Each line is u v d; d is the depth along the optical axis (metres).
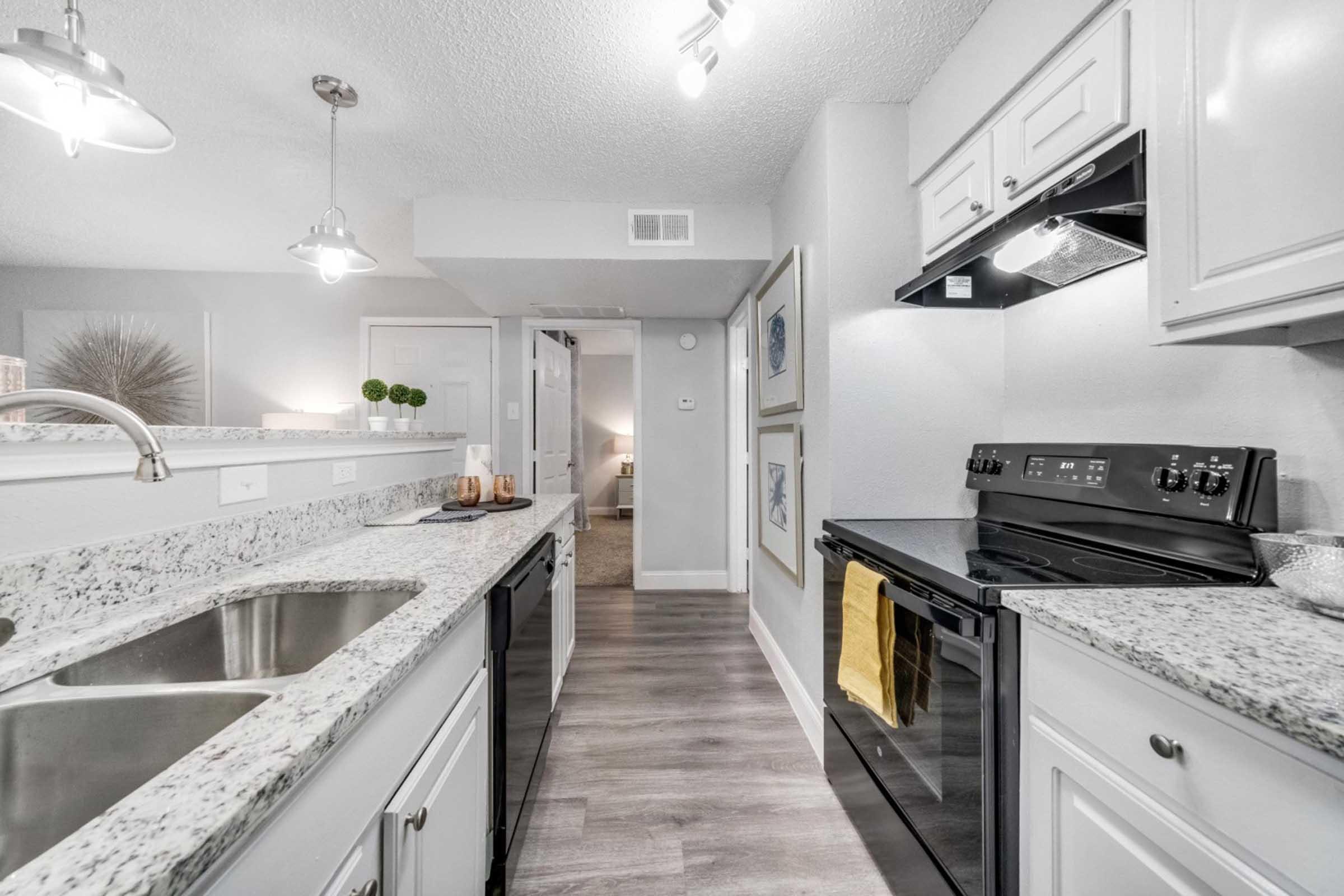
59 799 0.65
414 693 0.77
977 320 1.75
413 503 2.18
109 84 1.03
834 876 1.32
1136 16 1.03
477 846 1.05
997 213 1.40
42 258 3.40
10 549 0.77
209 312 3.71
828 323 1.74
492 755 1.17
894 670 1.22
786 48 1.53
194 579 1.06
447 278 2.81
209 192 2.45
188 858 0.35
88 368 3.56
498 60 1.58
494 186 2.36
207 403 3.69
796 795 1.62
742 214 2.52
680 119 1.86
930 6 1.38
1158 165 0.91
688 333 3.84
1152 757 0.65
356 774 0.61
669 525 3.86
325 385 3.78
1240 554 0.97
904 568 1.19
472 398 3.82
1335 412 0.92
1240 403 1.07
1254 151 0.76
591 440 7.70
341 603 1.10
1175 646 0.63
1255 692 0.52
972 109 1.44
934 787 1.07
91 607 0.86
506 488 2.23
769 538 2.52
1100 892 0.72
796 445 2.01
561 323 3.81
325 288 3.79
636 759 1.80
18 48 0.94
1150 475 1.13
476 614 1.08
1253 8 0.76
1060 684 0.79
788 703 2.19
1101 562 1.11
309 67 1.61
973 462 1.67
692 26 1.44
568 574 2.52
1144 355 1.28
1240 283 0.78
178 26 1.44
